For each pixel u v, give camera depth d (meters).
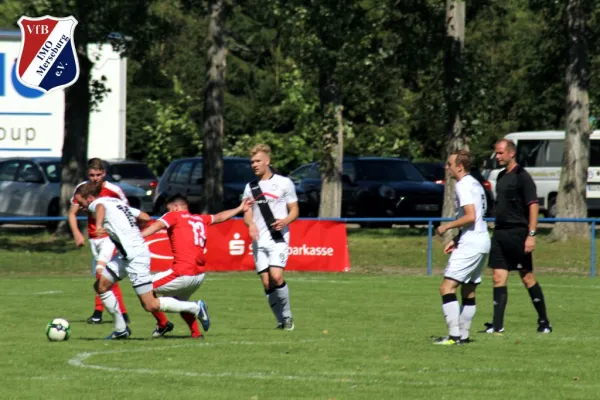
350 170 86.12
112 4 72.62
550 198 98.62
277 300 35.53
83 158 76.62
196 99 137.62
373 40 76.62
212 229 56.81
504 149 34.38
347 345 30.52
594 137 96.81
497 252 34.69
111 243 32.06
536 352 29.34
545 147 98.94
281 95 149.75
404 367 26.58
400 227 85.44
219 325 37.03
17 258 64.25
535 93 91.75
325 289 50.38
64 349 29.56
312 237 58.38
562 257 66.44
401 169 87.00
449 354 28.83
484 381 24.67
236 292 48.81
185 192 87.56
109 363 27.08
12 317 38.94
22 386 23.83
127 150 149.00
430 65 77.12
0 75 90.31
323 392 23.20
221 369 26.20
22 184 87.31
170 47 151.25
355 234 79.00
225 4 79.12
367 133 127.56
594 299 46.72
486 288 51.84
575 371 26.12
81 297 46.00
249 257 57.25
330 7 74.62
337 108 80.81
